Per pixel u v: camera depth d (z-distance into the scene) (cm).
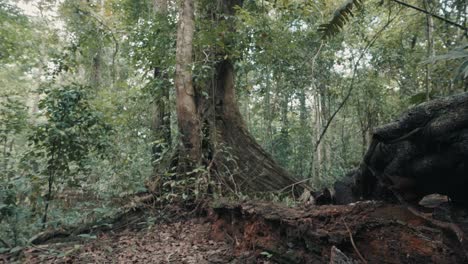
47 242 617
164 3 1078
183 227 669
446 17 701
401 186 318
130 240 617
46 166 661
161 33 956
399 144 304
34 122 821
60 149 652
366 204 375
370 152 341
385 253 307
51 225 637
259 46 930
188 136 791
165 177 793
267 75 1177
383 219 329
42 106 652
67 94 658
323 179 1118
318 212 394
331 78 1285
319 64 1227
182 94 812
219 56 890
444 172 273
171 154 832
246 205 508
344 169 1146
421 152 282
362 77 1205
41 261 496
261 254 436
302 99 1428
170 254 520
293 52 1089
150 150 977
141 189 746
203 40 810
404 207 342
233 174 807
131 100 995
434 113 265
